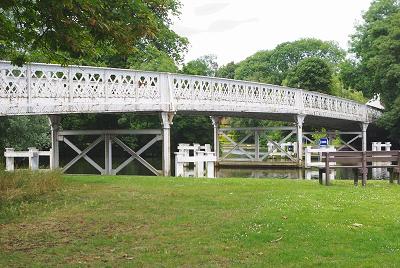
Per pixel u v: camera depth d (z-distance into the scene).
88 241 8.21
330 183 15.69
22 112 14.77
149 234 8.59
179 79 20.62
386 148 37.38
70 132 20.64
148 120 35.12
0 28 9.82
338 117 35.59
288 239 8.05
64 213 10.30
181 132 40.16
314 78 51.00
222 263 6.91
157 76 19.41
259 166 32.50
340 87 57.69
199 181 15.75
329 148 30.55
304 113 31.00
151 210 10.55
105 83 17.36
